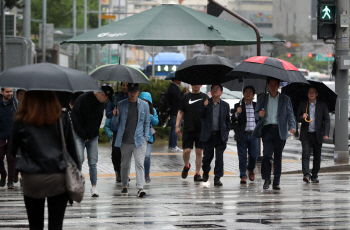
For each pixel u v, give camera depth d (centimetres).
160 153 5031
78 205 2527
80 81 1466
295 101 3462
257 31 4059
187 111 3494
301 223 2080
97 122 2767
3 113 3122
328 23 4216
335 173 4106
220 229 1956
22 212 2330
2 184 3266
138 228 1969
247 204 2559
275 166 3098
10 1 7606
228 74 3247
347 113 4422
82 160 2783
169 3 4253
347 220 2150
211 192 3008
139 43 4478
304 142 3431
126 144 2817
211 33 3847
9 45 7138
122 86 3148
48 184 1396
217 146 3297
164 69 12394
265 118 3047
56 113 1418
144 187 3247
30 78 1405
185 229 1953
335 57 4353
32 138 1402
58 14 19538
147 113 2831
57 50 15900
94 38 3819
